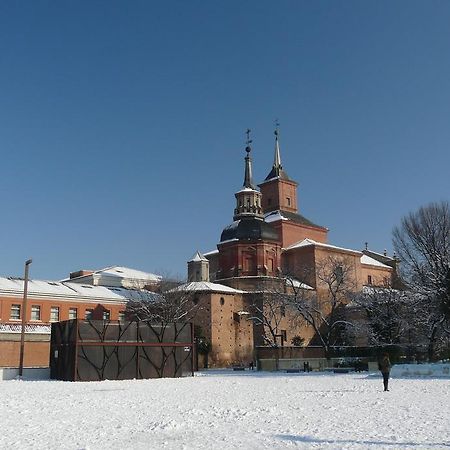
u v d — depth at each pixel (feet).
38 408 84.38
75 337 170.19
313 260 315.99
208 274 321.52
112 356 176.04
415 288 212.64
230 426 63.16
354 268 338.13
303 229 349.20
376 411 75.36
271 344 264.11
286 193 366.63
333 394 103.60
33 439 55.52
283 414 73.77
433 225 209.46
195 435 57.11
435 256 205.26
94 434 58.39
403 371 157.69
